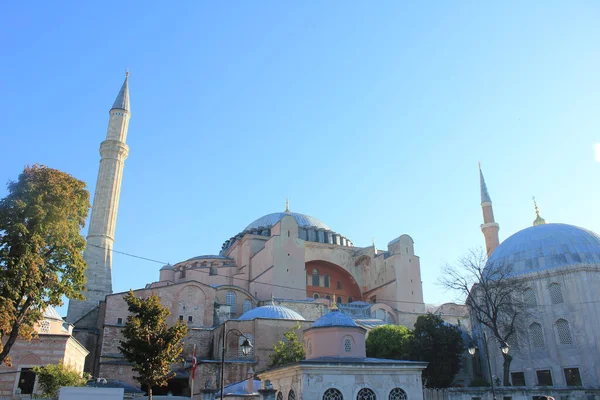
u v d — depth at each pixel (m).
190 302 61.41
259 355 52.09
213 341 57.28
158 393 52.72
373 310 69.62
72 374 35.09
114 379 50.75
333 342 31.81
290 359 48.53
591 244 55.66
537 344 53.47
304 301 66.50
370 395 28.52
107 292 66.19
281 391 30.86
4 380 35.44
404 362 29.58
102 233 68.12
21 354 36.62
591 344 49.78
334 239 86.56
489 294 53.00
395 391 29.05
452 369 51.09
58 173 31.39
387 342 54.53
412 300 74.25
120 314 57.22
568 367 50.56
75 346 42.34
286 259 71.12
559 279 53.62
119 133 73.56
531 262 56.62
